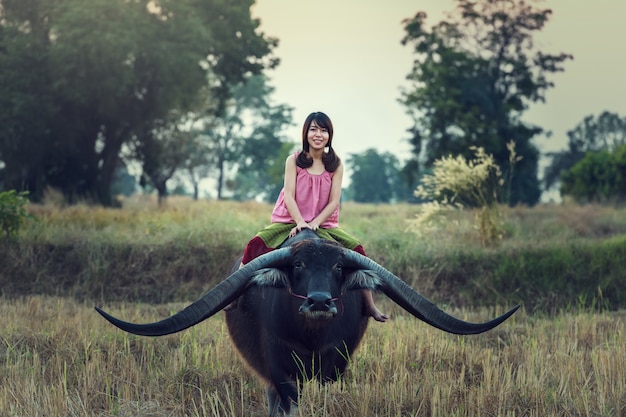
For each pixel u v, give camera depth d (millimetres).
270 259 4820
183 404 5621
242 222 15844
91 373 6336
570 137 77438
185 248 12828
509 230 16078
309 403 4953
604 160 42281
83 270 12367
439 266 12617
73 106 32156
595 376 6273
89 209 21500
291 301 4898
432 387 5723
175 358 6715
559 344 7711
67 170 33906
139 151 36344
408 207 28547
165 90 32062
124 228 14938
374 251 13156
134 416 5402
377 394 5504
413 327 8227
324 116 5676
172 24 30266
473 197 15539
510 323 9695
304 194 5676
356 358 6598
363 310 5613
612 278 12195
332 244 4844
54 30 28797
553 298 11867
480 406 5406
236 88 75375
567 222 20938
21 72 29781
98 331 8078
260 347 5379
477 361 6930
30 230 13398
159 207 25984
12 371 6422
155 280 12414
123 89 29312
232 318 5715
